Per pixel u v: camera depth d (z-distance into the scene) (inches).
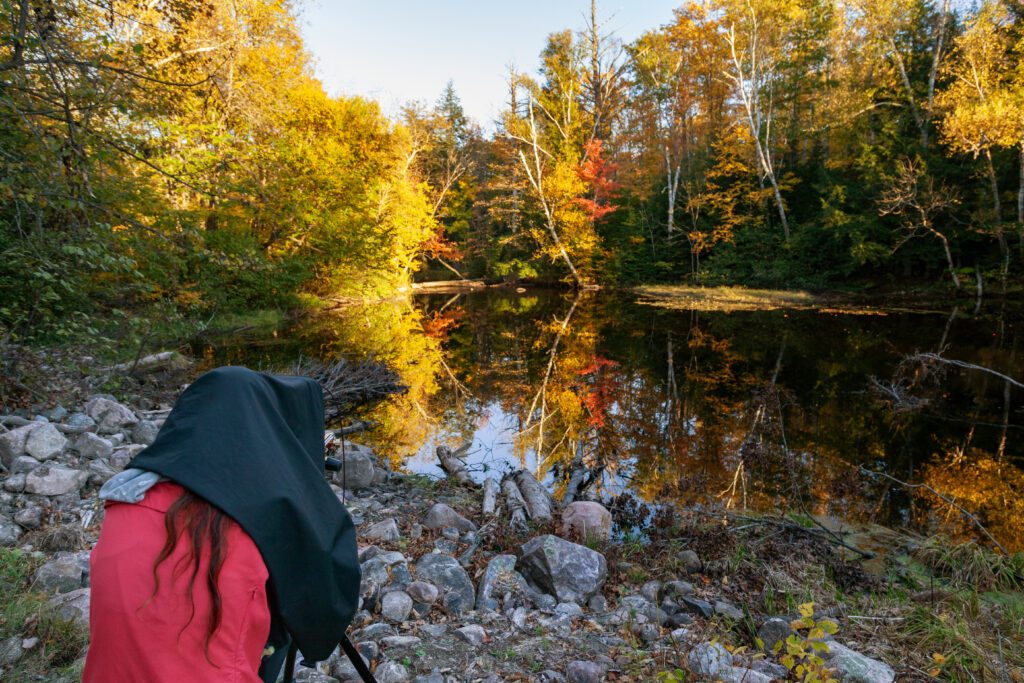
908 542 194.5
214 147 496.4
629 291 1322.6
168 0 293.0
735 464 270.7
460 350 600.1
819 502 228.7
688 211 1358.3
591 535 179.9
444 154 1868.8
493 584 143.0
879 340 620.4
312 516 46.4
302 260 757.9
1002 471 261.1
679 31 1245.1
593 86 1374.3
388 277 1293.1
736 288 1219.2
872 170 1051.3
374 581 135.6
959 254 1042.1
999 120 810.8
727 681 106.2
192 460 41.6
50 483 171.6
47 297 261.4
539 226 1529.3
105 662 39.6
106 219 293.6
